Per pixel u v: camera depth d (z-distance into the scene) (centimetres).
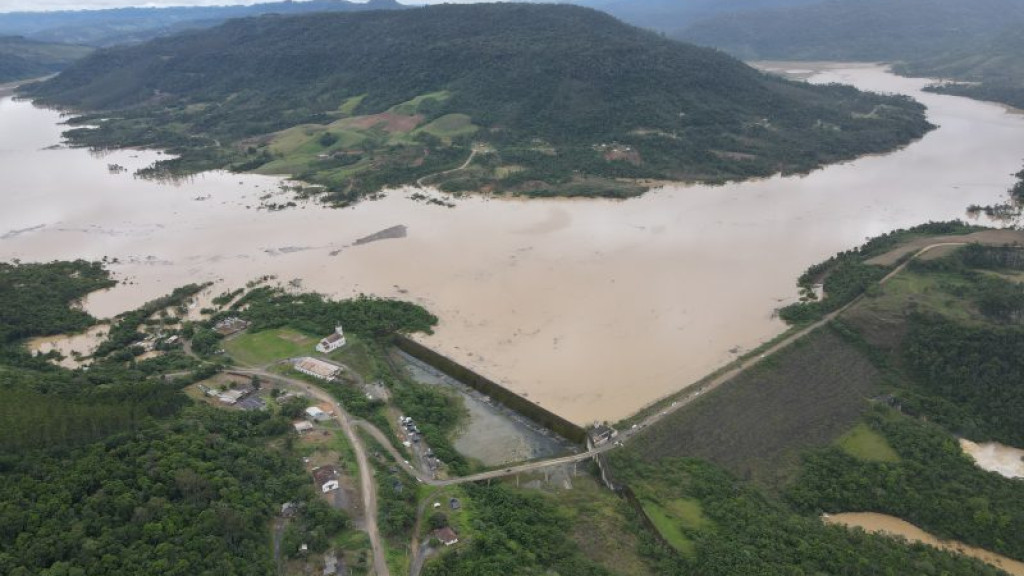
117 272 16912
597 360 12375
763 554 7719
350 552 7588
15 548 6481
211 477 8050
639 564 7706
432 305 14638
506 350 12794
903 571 7475
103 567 6475
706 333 13212
